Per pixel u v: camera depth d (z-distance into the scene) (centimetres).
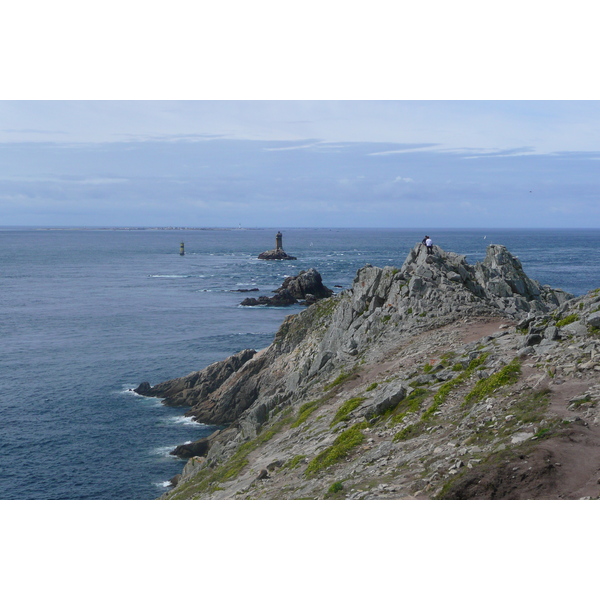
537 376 2248
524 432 1858
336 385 3797
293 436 3328
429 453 2033
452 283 4778
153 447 5881
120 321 12400
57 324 12012
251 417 4731
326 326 6406
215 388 7081
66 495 4875
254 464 3197
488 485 1653
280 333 6906
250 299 14775
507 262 5428
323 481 2216
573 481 1563
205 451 5566
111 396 7381
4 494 4884
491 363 2642
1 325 11850
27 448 5800
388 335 4403
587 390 1998
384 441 2405
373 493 1855
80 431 6253
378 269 5412
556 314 2892
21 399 7200
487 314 4234
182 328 11625
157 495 4884
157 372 8425
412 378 3058
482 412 2156
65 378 8081
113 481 5131
